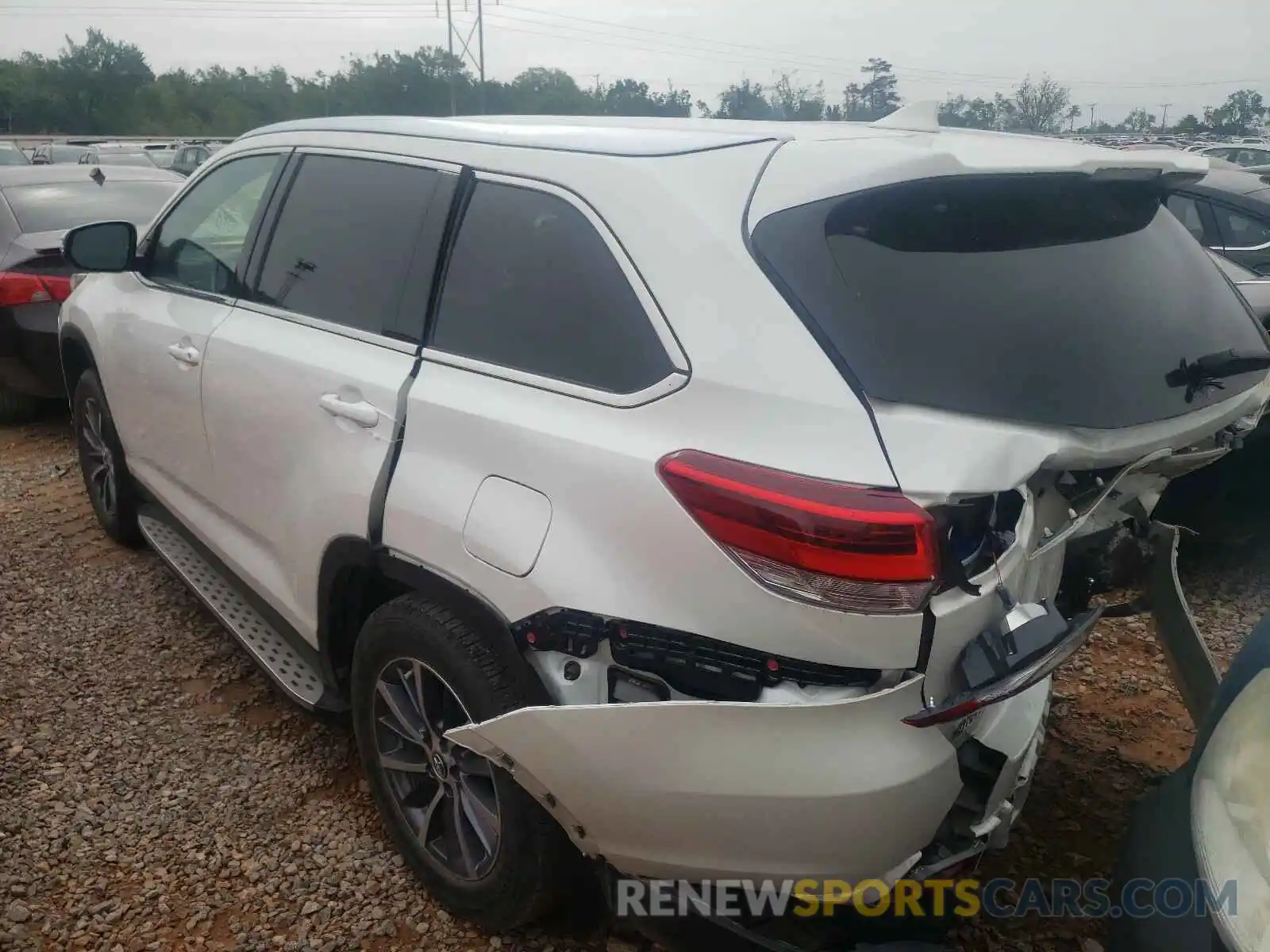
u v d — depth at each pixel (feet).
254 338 9.84
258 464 9.68
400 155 8.93
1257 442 12.47
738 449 6.00
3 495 17.80
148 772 10.14
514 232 7.63
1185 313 7.55
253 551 10.36
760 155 6.88
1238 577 14.19
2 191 21.85
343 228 9.33
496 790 7.29
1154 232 7.91
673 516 6.15
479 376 7.52
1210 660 7.44
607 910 8.10
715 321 6.26
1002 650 6.07
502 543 6.89
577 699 6.73
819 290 6.16
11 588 13.99
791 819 6.03
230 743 10.64
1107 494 7.02
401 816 8.41
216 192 11.71
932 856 6.66
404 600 7.80
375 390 8.12
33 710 11.13
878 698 5.93
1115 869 6.84
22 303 19.80
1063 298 6.73
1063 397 6.31
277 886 8.65
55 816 9.43
